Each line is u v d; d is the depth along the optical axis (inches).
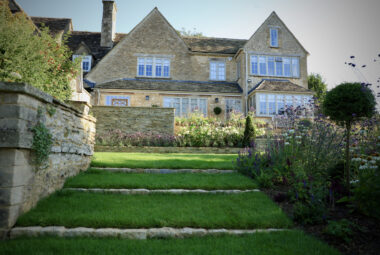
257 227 149.9
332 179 207.5
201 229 143.7
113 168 265.0
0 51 253.1
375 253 120.3
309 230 146.9
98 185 207.2
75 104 264.2
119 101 772.6
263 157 275.1
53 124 186.4
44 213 150.6
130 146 460.1
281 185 228.4
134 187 208.8
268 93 755.4
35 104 157.5
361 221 150.9
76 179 221.0
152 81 827.4
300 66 863.1
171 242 130.8
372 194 142.9
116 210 160.7
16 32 265.9
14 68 243.3
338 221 149.5
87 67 831.7
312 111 280.5
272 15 874.8
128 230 138.9
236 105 826.8
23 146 142.6
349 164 214.1
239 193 206.7
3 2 312.5
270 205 178.9
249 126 522.9
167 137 514.0
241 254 118.1
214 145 514.0
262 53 845.8
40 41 295.7
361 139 248.4
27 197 153.6
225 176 250.2
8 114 139.0
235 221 151.7
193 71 869.2
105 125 540.4
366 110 193.3
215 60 888.9
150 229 141.0
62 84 340.5
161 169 269.4
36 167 163.8
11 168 137.9
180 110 793.6
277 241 131.0
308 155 240.7
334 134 239.9
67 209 160.1
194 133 519.2
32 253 112.7
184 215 156.9
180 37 879.1
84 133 259.0
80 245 122.8
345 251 123.9
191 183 220.2
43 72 291.3
